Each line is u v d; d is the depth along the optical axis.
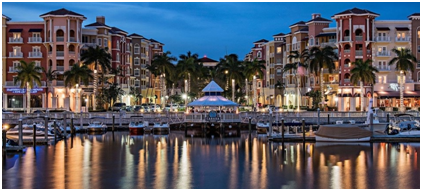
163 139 69.00
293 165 46.81
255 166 46.38
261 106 124.62
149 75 162.12
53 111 99.81
